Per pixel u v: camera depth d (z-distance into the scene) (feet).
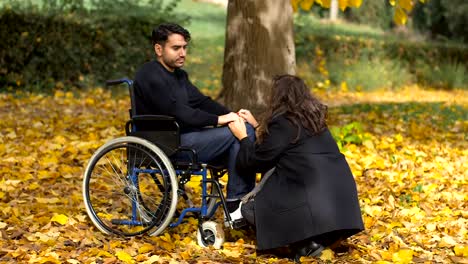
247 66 46.11
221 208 31.73
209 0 171.01
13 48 70.90
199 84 87.45
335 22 143.23
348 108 65.31
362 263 25.16
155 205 29.58
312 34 97.14
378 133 52.08
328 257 25.63
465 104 77.20
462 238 28.63
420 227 30.12
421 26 136.56
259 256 26.30
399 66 100.68
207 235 27.04
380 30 139.03
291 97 26.09
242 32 46.11
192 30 130.31
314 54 95.61
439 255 26.58
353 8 144.66
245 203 26.45
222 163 27.68
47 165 39.04
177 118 26.81
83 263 24.52
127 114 60.18
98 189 34.24
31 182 36.01
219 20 146.72
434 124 59.00
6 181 35.32
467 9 127.44
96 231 28.55
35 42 71.82
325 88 89.92
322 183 25.36
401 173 39.04
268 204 25.68
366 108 65.21
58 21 72.90
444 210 32.58
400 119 59.62
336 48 96.94
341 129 45.65
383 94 92.58
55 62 72.64
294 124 25.79
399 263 25.21
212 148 26.89
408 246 27.55
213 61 103.50
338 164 26.04
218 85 88.12
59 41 72.64
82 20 74.13
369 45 98.89
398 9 45.57
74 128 51.42
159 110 27.12
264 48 45.83
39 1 99.96
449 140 51.78
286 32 46.11
